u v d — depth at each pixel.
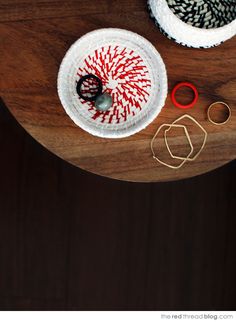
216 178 0.87
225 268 0.88
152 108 0.56
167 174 0.59
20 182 0.85
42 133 0.57
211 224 0.88
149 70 0.56
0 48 0.55
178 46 0.57
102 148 0.57
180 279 0.88
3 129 0.84
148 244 0.87
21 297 0.87
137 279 0.88
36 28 0.56
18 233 0.86
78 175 0.85
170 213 0.87
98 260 0.87
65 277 0.87
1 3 0.55
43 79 0.56
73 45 0.54
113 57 0.56
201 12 0.55
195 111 0.58
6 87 0.56
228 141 0.59
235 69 0.58
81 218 0.86
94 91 0.56
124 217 0.87
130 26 0.56
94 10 0.56
